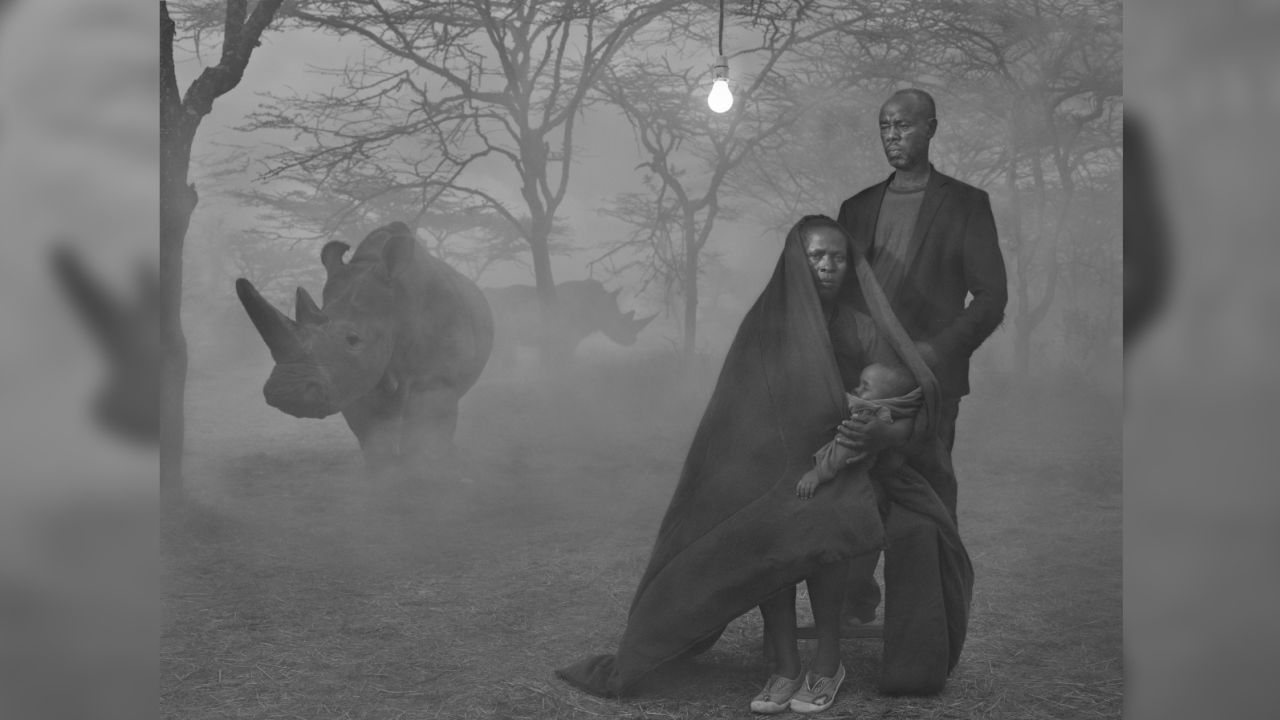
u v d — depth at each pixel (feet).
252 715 10.50
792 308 11.08
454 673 12.00
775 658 11.12
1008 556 17.99
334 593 15.74
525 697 11.12
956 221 11.78
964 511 22.15
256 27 22.68
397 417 25.99
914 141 12.01
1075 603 14.83
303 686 11.46
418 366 25.63
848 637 11.85
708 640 11.69
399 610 14.80
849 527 10.50
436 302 25.80
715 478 11.18
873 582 13.10
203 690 11.25
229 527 19.88
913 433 10.77
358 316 23.27
